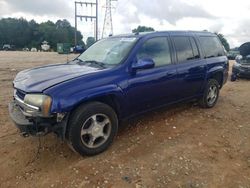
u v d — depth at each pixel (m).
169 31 5.49
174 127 5.26
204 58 6.11
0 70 16.09
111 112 4.21
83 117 3.88
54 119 3.76
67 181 3.56
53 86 3.74
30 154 4.22
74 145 3.90
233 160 4.11
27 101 3.76
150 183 3.51
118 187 3.43
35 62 25.03
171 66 5.19
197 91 6.03
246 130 5.25
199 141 4.70
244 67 11.48
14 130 5.11
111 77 4.23
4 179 3.65
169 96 5.25
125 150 4.31
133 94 4.52
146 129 5.12
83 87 3.88
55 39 113.12
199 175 3.70
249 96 8.23
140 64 4.48
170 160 4.05
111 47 5.04
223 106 6.85
